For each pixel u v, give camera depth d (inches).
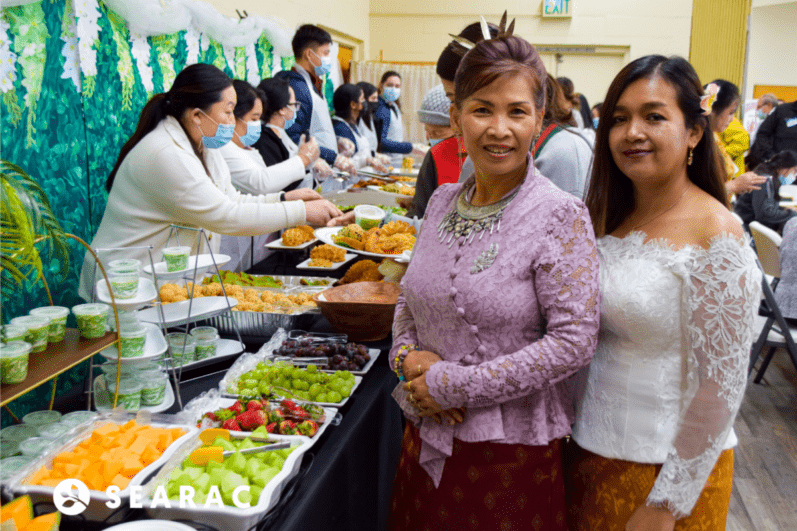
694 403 41.8
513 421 45.9
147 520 40.6
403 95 319.0
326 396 60.7
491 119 42.4
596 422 46.9
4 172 47.3
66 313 51.9
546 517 47.6
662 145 42.9
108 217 80.7
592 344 42.3
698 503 44.8
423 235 51.1
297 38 177.2
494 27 69.1
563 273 42.4
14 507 39.2
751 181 166.1
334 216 89.0
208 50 144.9
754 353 135.2
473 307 44.1
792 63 460.8
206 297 71.3
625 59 348.2
